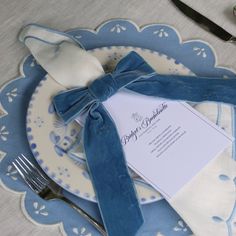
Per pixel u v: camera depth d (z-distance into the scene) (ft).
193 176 1.84
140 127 1.97
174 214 1.88
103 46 2.38
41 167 1.90
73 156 1.92
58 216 1.87
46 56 2.17
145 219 1.86
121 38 2.42
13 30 2.43
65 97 2.01
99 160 1.87
